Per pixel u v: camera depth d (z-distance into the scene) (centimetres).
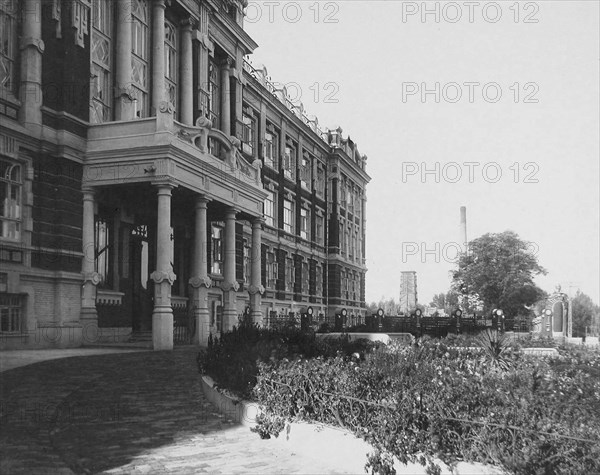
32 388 1123
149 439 877
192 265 2767
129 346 1927
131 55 2353
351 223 5997
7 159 1739
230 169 2492
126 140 2000
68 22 1964
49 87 1900
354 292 6050
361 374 841
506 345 1689
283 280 4288
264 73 4038
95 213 2078
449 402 681
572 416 642
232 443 873
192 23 2770
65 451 793
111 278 2259
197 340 2222
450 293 7200
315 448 801
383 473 691
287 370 934
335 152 5441
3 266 1684
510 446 596
